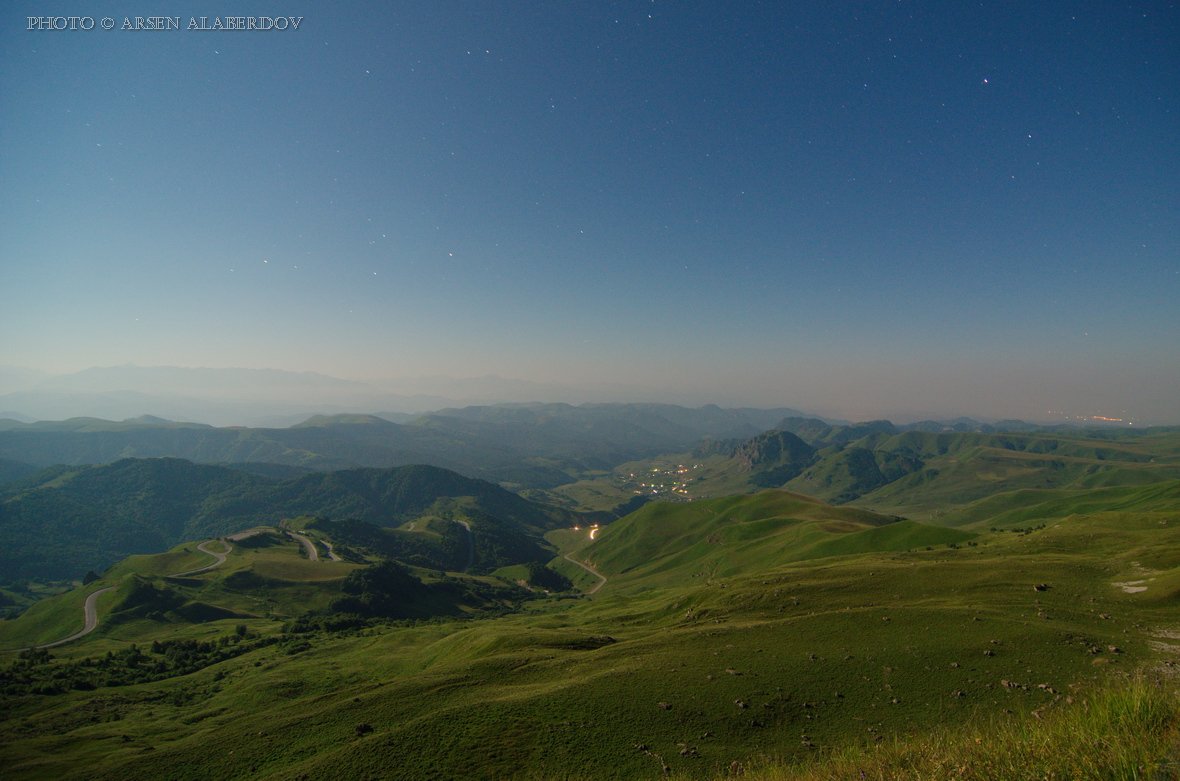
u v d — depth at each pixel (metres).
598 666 53.44
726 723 39.62
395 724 45.91
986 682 40.91
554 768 35.00
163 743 67.19
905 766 11.70
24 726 80.00
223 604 185.88
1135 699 10.23
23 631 161.12
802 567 114.81
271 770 42.06
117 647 141.25
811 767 14.25
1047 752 9.80
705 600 92.06
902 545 155.38
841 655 49.41
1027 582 67.88
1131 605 57.34
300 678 93.69
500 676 54.00
